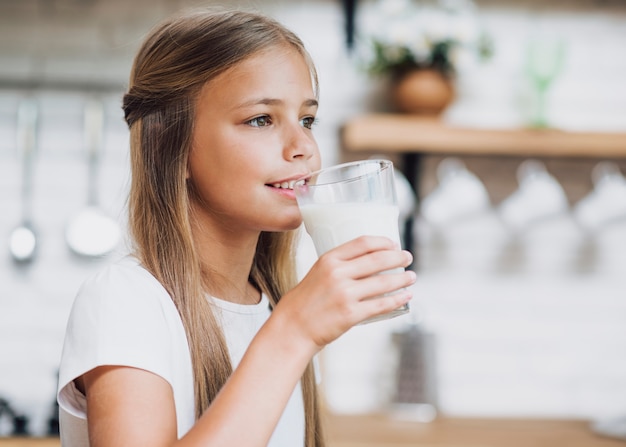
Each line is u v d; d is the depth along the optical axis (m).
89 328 1.12
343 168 1.17
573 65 3.31
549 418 3.06
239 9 1.33
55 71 3.14
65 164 3.12
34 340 3.07
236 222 1.28
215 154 1.24
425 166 3.23
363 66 3.05
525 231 3.26
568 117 3.31
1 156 3.11
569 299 3.26
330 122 3.23
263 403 1.01
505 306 3.25
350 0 3.13
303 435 1.42
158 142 1.29
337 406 3.16
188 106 1.26
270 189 1.22
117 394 1.08
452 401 3.22
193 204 1.31
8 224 3.10
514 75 3.28
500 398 3.23
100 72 3.16
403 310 1.13
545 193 3.04
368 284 1.07
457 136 2.97
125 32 3.17
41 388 3.06
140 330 1.13
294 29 3.22
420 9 3.22
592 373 3.25
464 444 2.58
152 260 1.25
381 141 2.96
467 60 3.00
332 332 1.05
